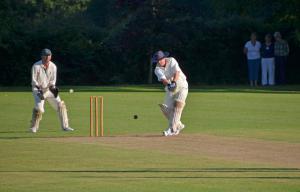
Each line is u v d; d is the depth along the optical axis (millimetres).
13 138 65562
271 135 67125
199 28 148250
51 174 48250
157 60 67562
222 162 52562
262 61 141000
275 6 151375
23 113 86625
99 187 43812
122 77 146875
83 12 185875
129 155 55812
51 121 79312
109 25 168625
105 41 146375
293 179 46156
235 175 47562
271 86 138250
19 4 156125
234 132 69312
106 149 58750
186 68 148250
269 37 140750
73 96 110125
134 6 145125
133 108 92062
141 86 136375
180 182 45281
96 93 116250
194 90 125062
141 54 145875
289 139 64500
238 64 150500
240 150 58250
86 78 145250
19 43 142250
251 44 141000
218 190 42781
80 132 69875
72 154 56344
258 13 159750
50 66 70562
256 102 101188
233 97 109562
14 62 142750
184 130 70938
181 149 58812
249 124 75750
